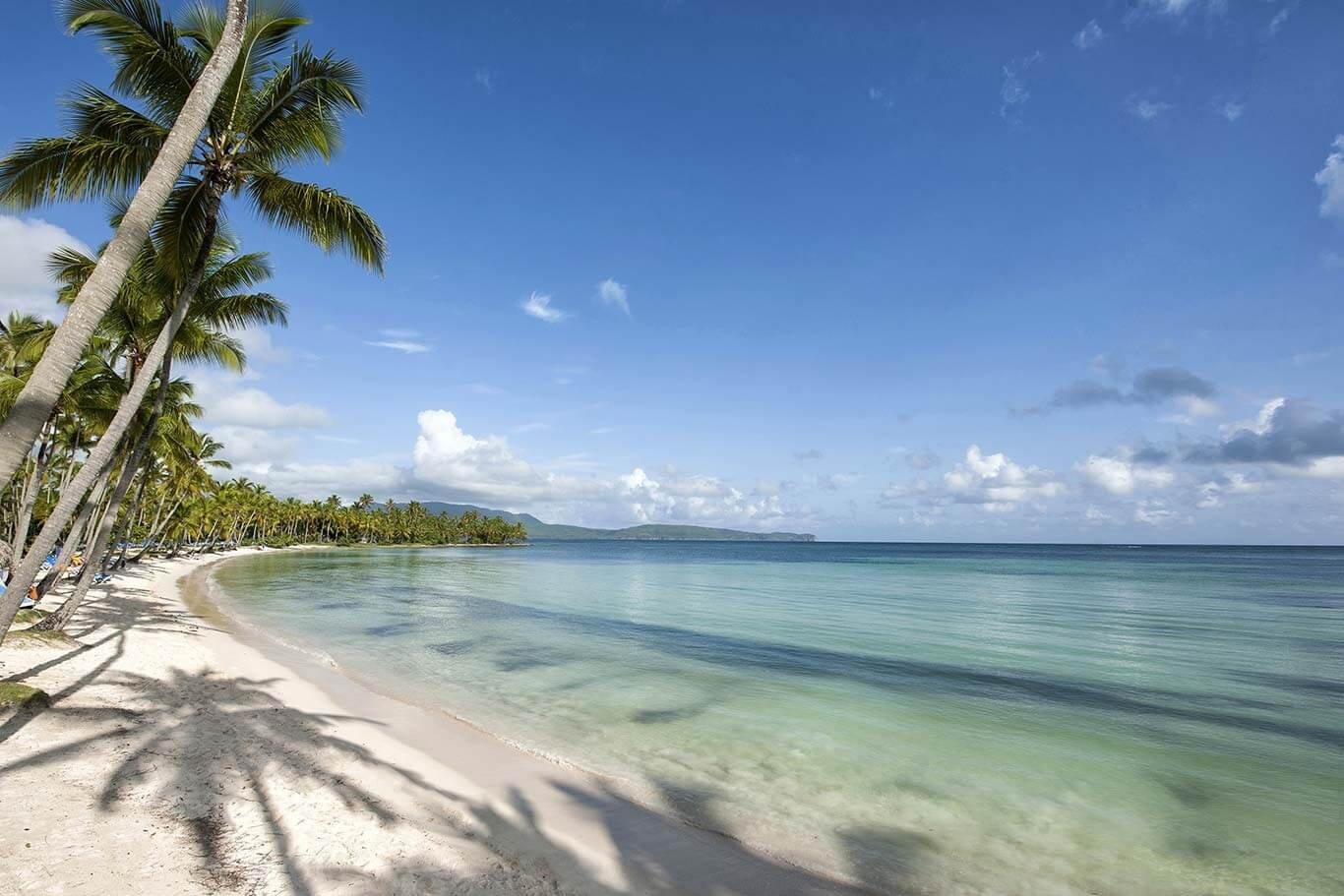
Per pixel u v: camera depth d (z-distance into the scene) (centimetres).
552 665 1738
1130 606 3334
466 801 801
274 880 562
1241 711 1341
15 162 1034
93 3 1016
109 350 1984
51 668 1253
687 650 1988
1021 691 1498
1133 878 693
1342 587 4578
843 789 917
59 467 3444
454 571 6144
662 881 640
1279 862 732
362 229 1223
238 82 1182
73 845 575
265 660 1617
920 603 3466
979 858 730
